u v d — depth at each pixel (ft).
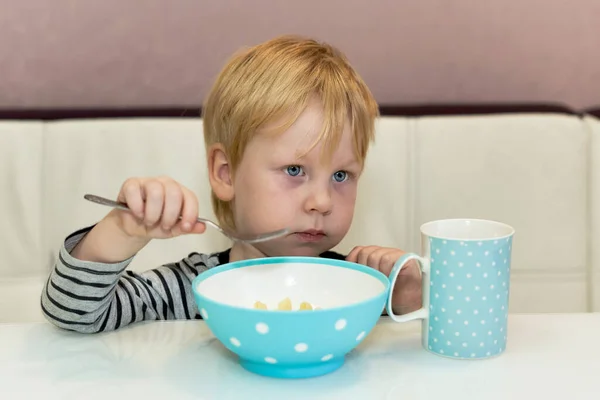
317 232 3.26
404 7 5.26
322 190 3.20
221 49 5.22
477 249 2.17
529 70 5.42
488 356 2.22
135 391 2.01
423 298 2.31
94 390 2.02
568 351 2.28
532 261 4.61
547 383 2.05
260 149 3.23
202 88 5.26
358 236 4.59
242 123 3.28
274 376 2.10
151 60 5.21
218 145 3.51
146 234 2.51
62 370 2.17
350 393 1.99
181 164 4.50
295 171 3.22
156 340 2.43
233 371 2.15
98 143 4.49
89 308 2.55
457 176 4.57
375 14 5.25
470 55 5.37
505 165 4.57
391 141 4.57
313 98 3.17
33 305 4.50
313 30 5.24
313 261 2.54
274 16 5.21
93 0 5.10
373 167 4.57
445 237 2.30
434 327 2.26
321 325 1.96
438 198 4.57
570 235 4.61
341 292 2.48
